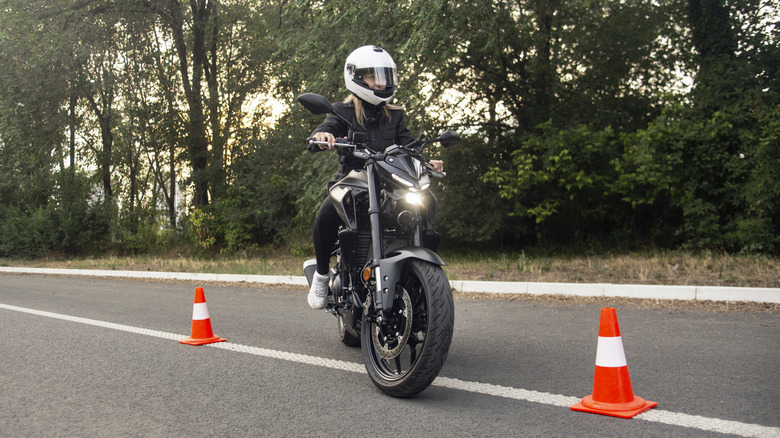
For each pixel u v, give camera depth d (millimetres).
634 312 6703
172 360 4820
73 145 29391
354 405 3535
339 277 4363
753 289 7000
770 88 12469
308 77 15781
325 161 14391
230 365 4613
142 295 10156
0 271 19609
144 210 27547
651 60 15219
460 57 15000
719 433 2898
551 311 6980
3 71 20625
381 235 3826
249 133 25000
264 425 3230
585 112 15555
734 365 4215
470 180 16000
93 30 21828
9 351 5273
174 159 25875
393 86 4227
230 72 25797
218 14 24938
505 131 16453
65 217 25375
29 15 21000
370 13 13547
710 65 13172
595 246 15609
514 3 14609
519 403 3473
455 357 4707
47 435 3150
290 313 7477
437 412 3352
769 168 11406
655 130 12719
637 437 2869
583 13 14508
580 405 3355
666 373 4047
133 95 24141
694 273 9109
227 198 23562
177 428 3219
